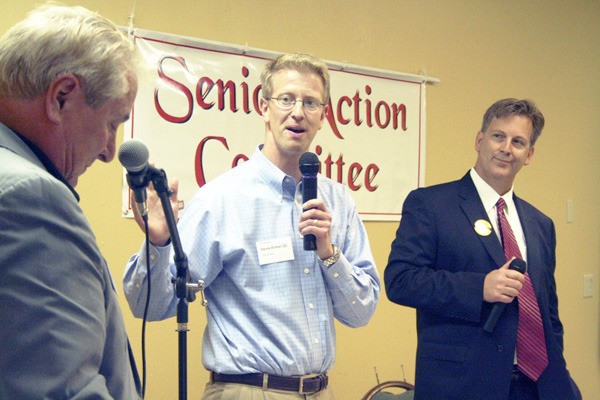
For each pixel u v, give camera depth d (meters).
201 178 2.87
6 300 0.90
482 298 2.12
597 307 4.27
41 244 0.93
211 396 1.81
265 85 1.97
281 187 1.91
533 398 2.17
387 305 3.45
